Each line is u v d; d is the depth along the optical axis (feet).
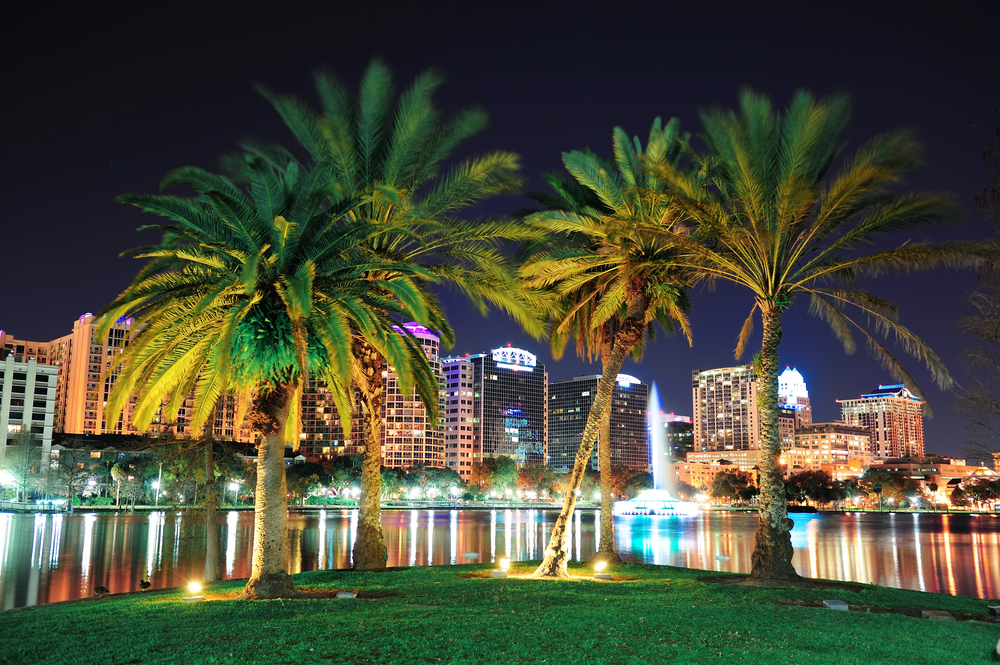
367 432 103.19
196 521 120.88
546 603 65.31
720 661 43.04
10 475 510.17
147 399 75.66
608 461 115.44
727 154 82.64
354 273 75.82
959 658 44.21
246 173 81.56
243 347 69.51
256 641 48.11
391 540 252.21
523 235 83.30
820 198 83.56
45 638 51.06
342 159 85.76
